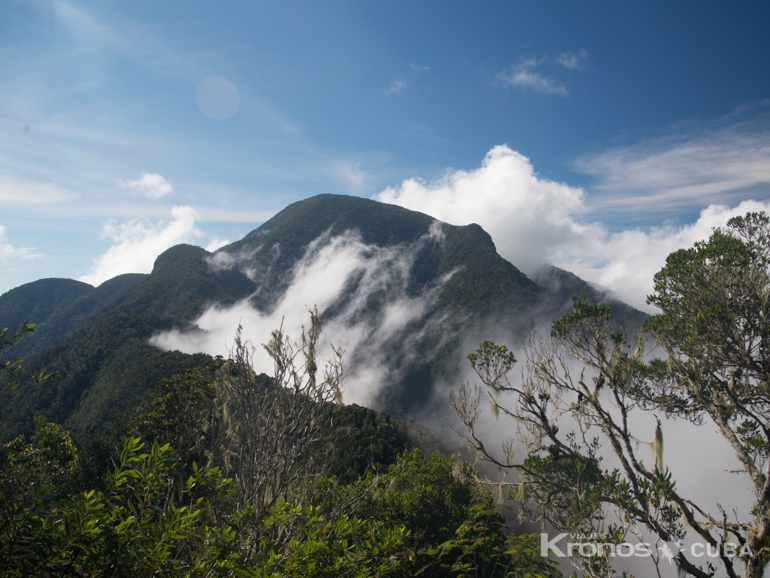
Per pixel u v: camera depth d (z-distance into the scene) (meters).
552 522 9.66
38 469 8.86
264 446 7.61
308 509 5.82
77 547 3.92
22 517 3.72
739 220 9.24
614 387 9.57
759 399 8.89
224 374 8.95
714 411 9.17
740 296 8.58
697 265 9.03
